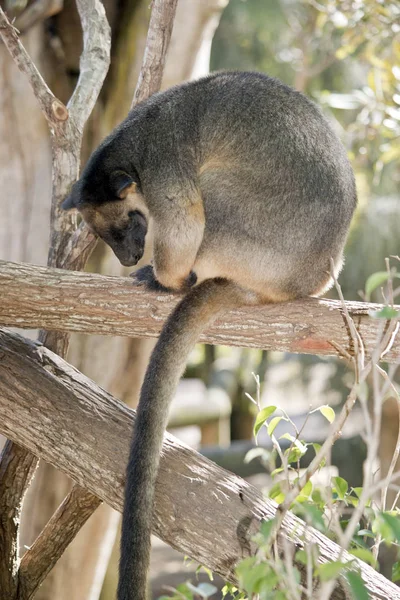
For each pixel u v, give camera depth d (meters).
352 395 4.61
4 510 7.44
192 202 7.20
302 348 6.75
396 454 5.27
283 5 23.97
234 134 7.28
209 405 20.08
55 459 6.50
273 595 4.24
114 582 13.68
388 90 12.75
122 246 7.71
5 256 11.18
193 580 16.19
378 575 5.68
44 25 11.10
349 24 12.76
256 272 7.14
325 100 14.30
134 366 11.89
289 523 5.82
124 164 7.50
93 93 7.91
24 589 7.66
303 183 7.11
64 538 7.50
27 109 10.81
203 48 11.70
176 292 7.07
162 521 6.00
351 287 15.41
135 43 11.44
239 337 6.79
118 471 6.32
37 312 6.77
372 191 17.02
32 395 6.61
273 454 6.05
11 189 11.09
